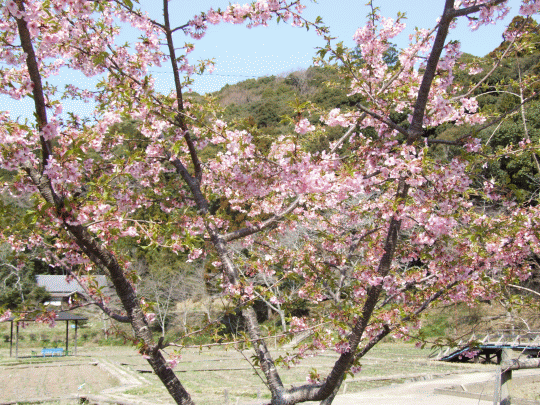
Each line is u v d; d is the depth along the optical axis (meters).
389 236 3.48
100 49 3.89
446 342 3.89
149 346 3.24
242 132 3.91
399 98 3.87
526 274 4.22
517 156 3.72
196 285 26.94
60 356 25.55
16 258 3.94
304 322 4.04
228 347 3.57
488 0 3.22
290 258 5.05
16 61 3.05
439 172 3.22
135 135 5.27
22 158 2.87
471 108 4.12
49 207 2.83
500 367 4.32
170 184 4.88
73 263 3.96
